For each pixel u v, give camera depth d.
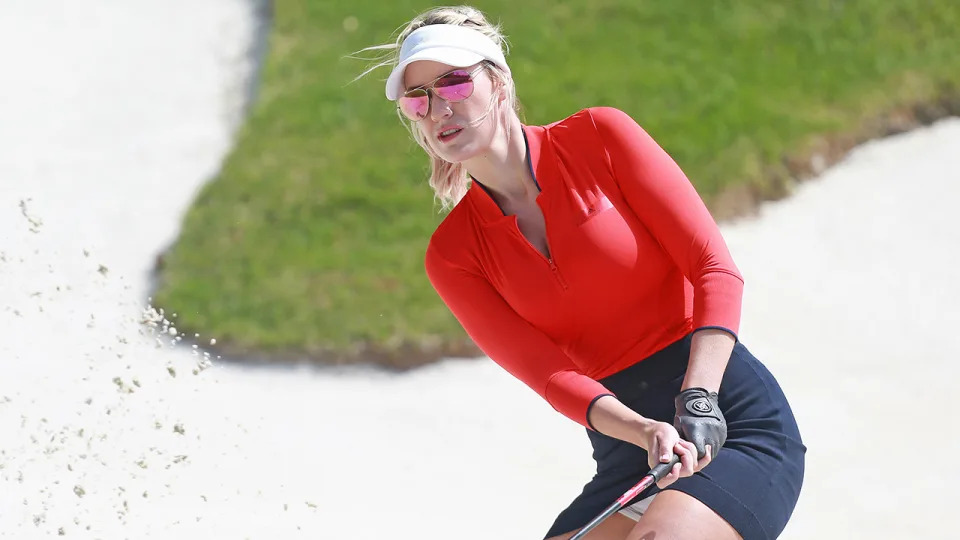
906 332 22.52
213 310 23.50
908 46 30.38
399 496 18.95
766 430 9.33
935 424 19.86
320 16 34.78
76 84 35.25
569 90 29.66
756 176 26.44
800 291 23.84
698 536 8.61
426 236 25.41
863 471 18.72
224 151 30.31
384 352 22.33
